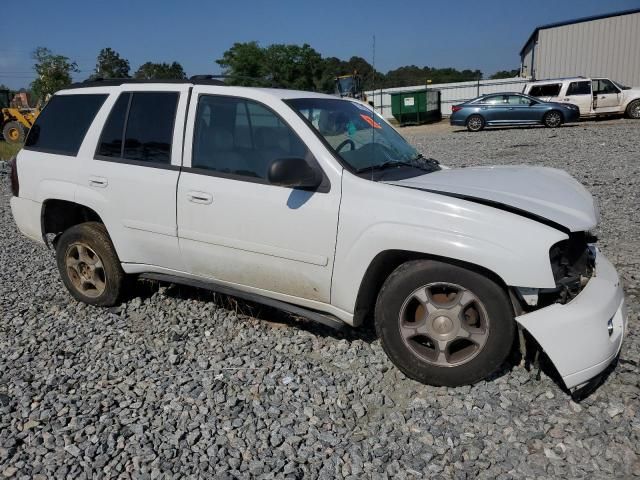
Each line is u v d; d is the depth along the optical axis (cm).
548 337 316
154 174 443
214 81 444
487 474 283
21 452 309
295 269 391
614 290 341
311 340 428
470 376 346
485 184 373
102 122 480
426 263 346
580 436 306
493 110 2394
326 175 376
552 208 347
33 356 423
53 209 520
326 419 332
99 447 311
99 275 502
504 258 322
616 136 1761
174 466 296
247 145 410
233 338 439
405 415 333
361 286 370
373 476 284
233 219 407
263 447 309
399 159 424
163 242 448
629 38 3145
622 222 723
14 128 2641
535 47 3481
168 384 375
